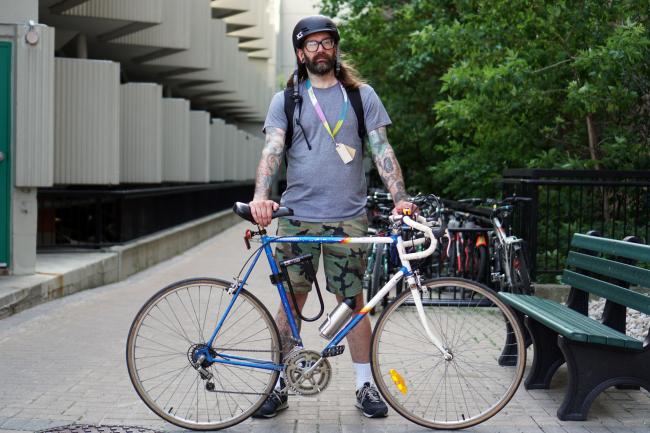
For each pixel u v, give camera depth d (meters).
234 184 28.69
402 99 15.66
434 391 3.99
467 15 9.88
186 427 3.89
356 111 4.09
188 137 17.30
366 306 3.98
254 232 4.00
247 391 3.93
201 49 19.25
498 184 11.16
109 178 10.88
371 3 15.80
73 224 11.03
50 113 8.50
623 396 4.53
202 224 18.55
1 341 6.09
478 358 4.01
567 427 3.93
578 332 3.93
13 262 8.49
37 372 5.07
